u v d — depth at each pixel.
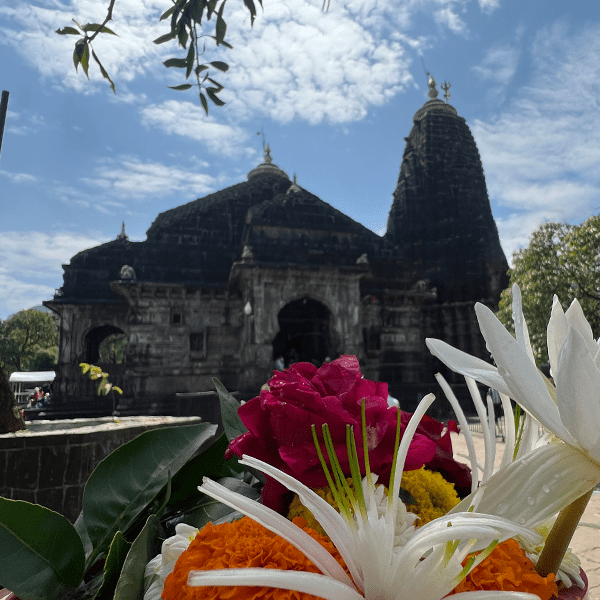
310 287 24.17
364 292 28.33
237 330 26.41
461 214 32.75
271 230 26.89
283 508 0.91
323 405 0.82
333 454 0.65
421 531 0.58
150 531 0.90
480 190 34.22
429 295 29.14
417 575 0.56
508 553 0.67
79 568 0.90
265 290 23.52
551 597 0.68
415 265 30.59
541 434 0.80
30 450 5.02
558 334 0.74
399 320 28.75
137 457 1.10
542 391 0.60
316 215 28.19
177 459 1.12
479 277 30.38
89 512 0.99
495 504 0.60
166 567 0.77
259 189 33.44
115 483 1.05
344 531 0.63
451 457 1.06
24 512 0.86
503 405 0.81
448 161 34.94
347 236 28.41
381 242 32.09
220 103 3.06
